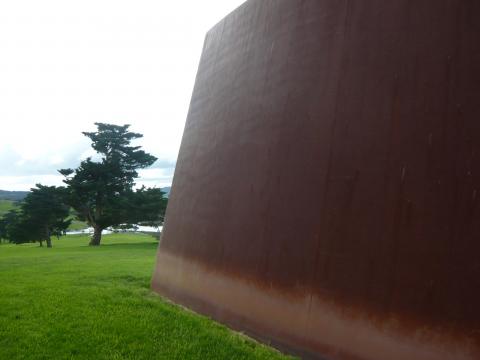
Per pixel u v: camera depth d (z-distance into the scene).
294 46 6.34
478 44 3.97
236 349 5.33
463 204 3.80
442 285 3.80
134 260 15.52
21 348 5.23
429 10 4.49
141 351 5.22
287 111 6.17
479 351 3.46
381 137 4.68
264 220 6.17
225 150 7.65
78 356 5.02
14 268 12.77
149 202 34.44
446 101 4.13
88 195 34.31
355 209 4.79
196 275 7.68
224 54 8.58
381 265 4.36
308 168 5.57
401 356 3.99
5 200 111.25
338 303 4.72
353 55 5.27
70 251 23.19
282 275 5.59
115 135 34.91
